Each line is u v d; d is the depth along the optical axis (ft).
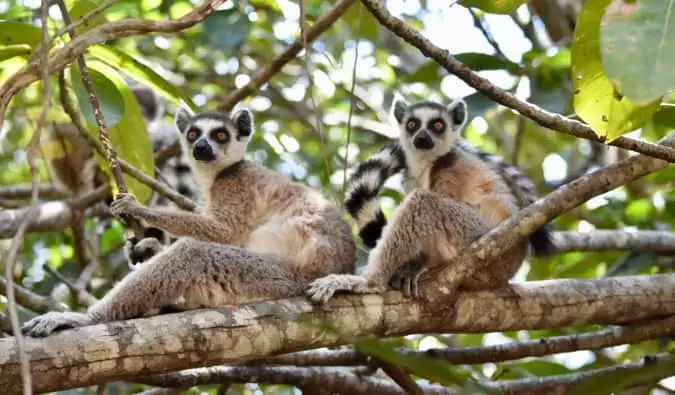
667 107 24.71
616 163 22.84
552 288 25.29
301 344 21.68
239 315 20.94
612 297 25.67
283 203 28.09
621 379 15.84
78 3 24.97
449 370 15.38
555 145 48.80
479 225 26.11
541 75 33.71
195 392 35.60
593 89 19.58
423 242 25.48
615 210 39.17
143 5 39.11
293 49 31.37
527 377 29.81
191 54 46.98
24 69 19.25
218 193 29.30
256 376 27.27
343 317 22.41
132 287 22.81
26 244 40.22
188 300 23.76
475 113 32.78
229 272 24.11
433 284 23.32
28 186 40.55
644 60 13.84
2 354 18.54
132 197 27.43
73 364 18.99
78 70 25.80
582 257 38.22
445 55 21.33
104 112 25.57
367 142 46.73
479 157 31.48
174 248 23.85
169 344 19.93
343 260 26.66
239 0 40.01
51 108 37.70
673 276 26.76
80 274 35.70
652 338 26.91
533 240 27.94
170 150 35.06
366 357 27.02
